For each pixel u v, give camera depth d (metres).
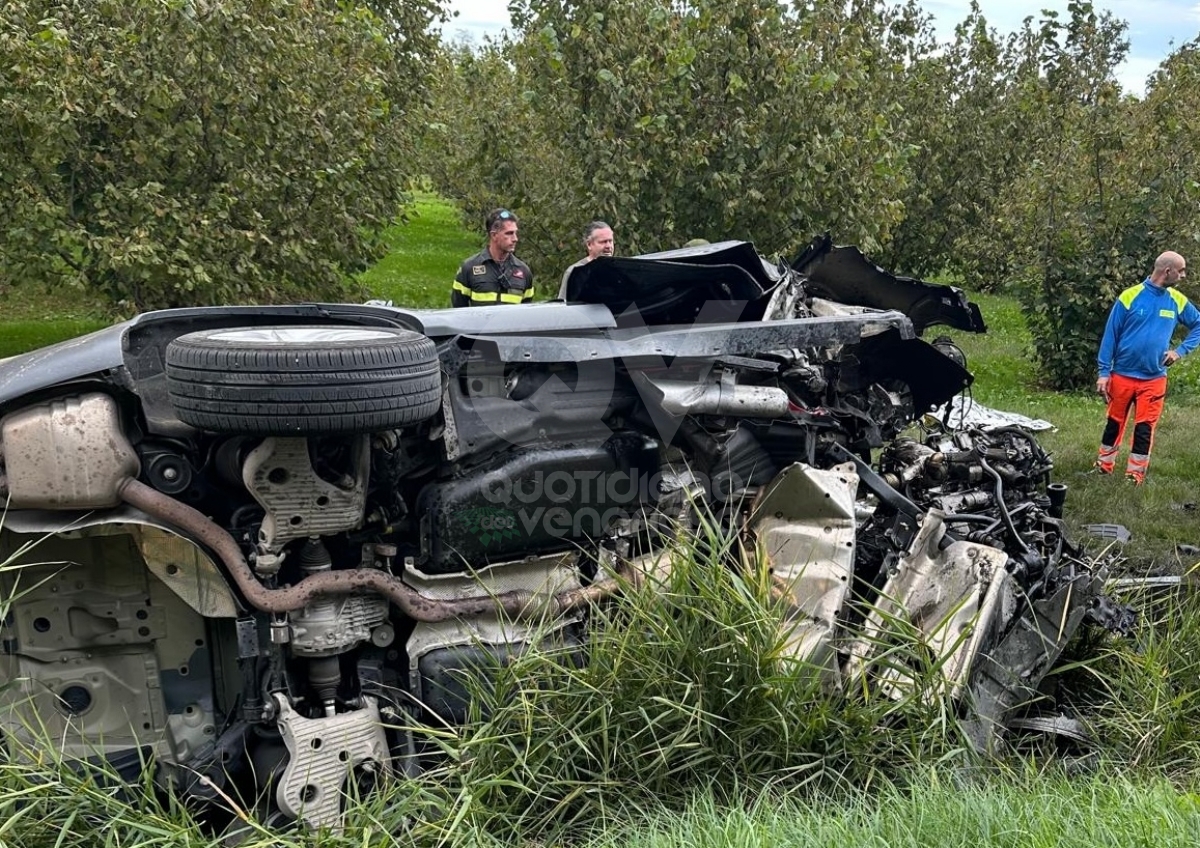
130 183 7.91
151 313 3.16
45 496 2.85
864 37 10.30
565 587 3.54
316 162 8.77
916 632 3.40
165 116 7.99
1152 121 11.19
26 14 7.74
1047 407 10.22
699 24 8.54
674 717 3.08
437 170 13.51
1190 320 7.46
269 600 3.00
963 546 3.87
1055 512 5.04
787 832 2.67
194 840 2.70
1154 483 7.35
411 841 2.79
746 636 3.17
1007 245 19.00
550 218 9.26
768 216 8.91
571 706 3.11
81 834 2.71
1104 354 7.52
